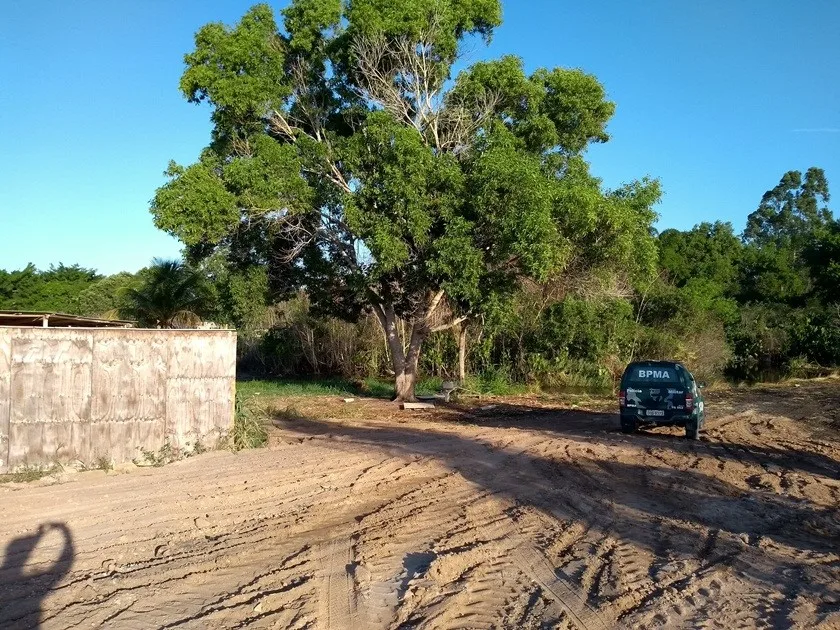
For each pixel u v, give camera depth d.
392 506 9.45
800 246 68.62
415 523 8.62
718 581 6.78
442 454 13.52
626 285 32.91
